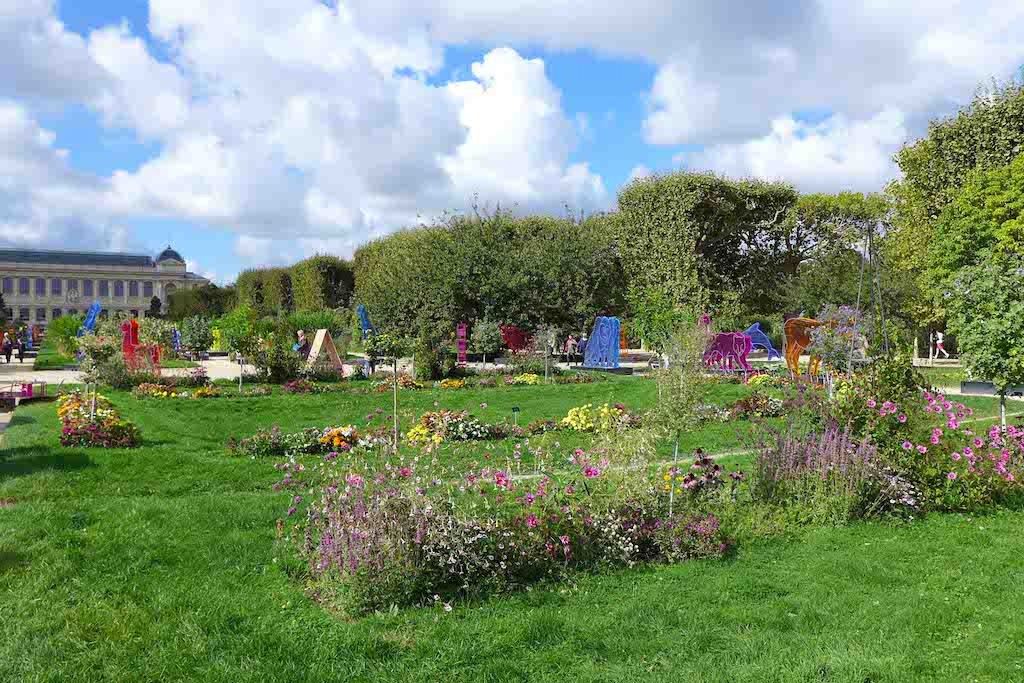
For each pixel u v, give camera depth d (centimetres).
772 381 1855
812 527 789
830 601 582
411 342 2412
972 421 1469
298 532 731
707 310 3269
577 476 784
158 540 709
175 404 1752
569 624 541
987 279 1153
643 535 695
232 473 1046
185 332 3888
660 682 460
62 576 615
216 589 597
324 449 1241
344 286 5919
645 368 2859
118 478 1005
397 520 598
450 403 1845
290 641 509
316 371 2475
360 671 473
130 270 13025
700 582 629
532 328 3150
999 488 884
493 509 687
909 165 2911
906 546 721
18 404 1861
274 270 6631
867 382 948
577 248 3328
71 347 3591
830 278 3728
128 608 555
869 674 463
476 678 467
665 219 3503
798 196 3803
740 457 1146
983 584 616
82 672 465
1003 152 2598
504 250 3259
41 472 1020
